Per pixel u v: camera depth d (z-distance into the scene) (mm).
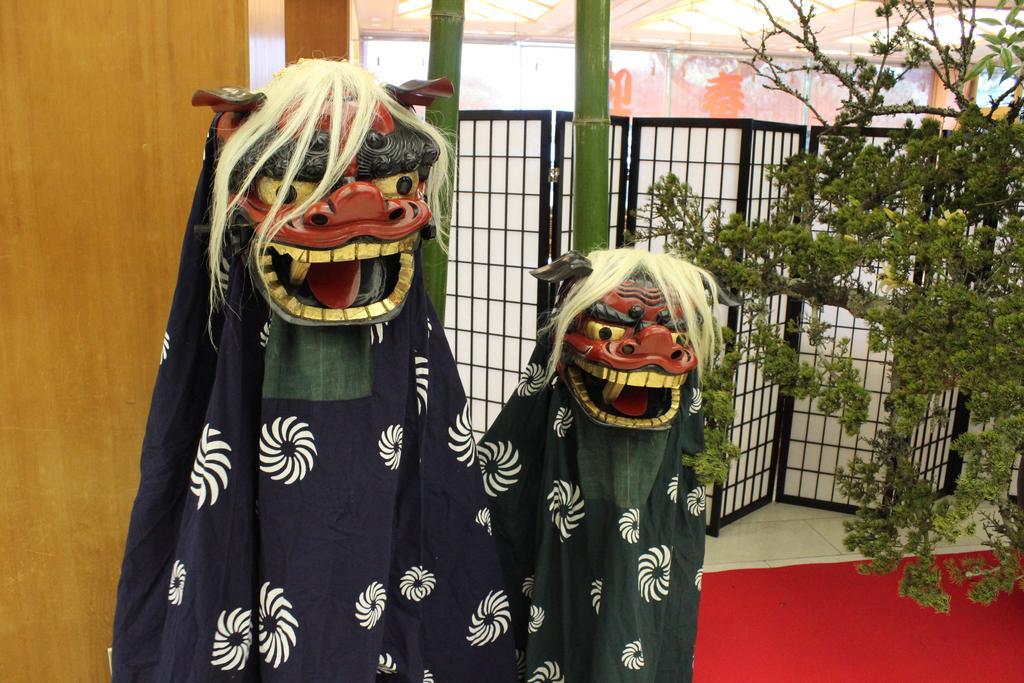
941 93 5117
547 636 1291
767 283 1594
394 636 1124
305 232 854
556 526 1267
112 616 1339
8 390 1239
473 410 2619
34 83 1152
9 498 1275
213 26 1140
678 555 1326
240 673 989
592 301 1152
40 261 1204
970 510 1188
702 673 1747
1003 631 1938
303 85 878
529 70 5402
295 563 959
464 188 2420
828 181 1659
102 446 1273
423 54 5180
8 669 1335
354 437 987
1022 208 1508
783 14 4242
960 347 1264
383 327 1027
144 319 1234
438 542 1155
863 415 1336
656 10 4383
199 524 936
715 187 2373
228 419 944
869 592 2145
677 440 1281
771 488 2895
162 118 1168
